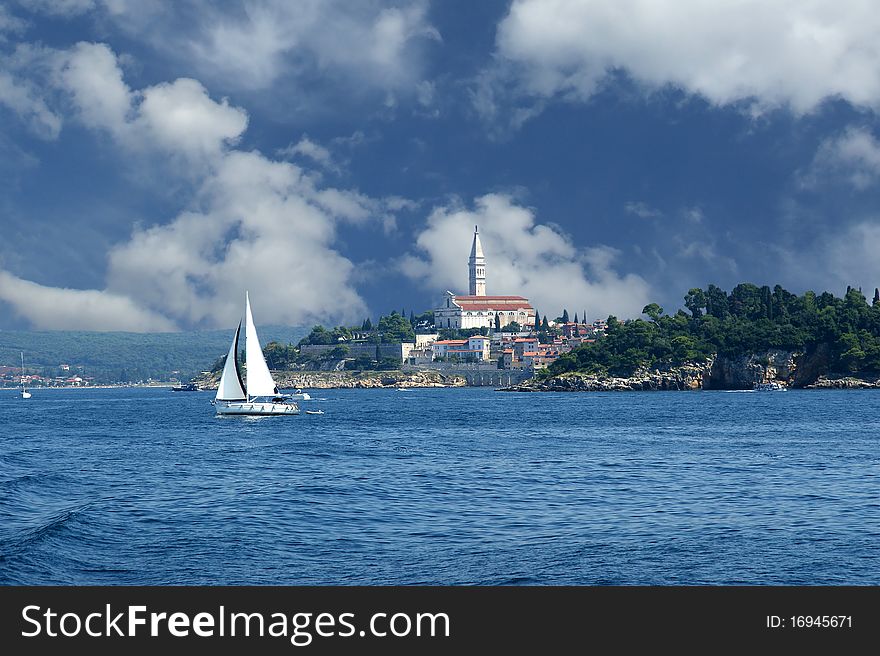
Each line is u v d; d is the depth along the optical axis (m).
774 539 78.81
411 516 91.19
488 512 93.62
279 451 169.38
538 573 68.38
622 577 67.38
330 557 73.19
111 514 91.31
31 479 120.69
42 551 73.88
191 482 119.88
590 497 104.06
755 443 178.62
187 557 73.00
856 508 94.88
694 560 71.62
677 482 117.06
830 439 187.50
